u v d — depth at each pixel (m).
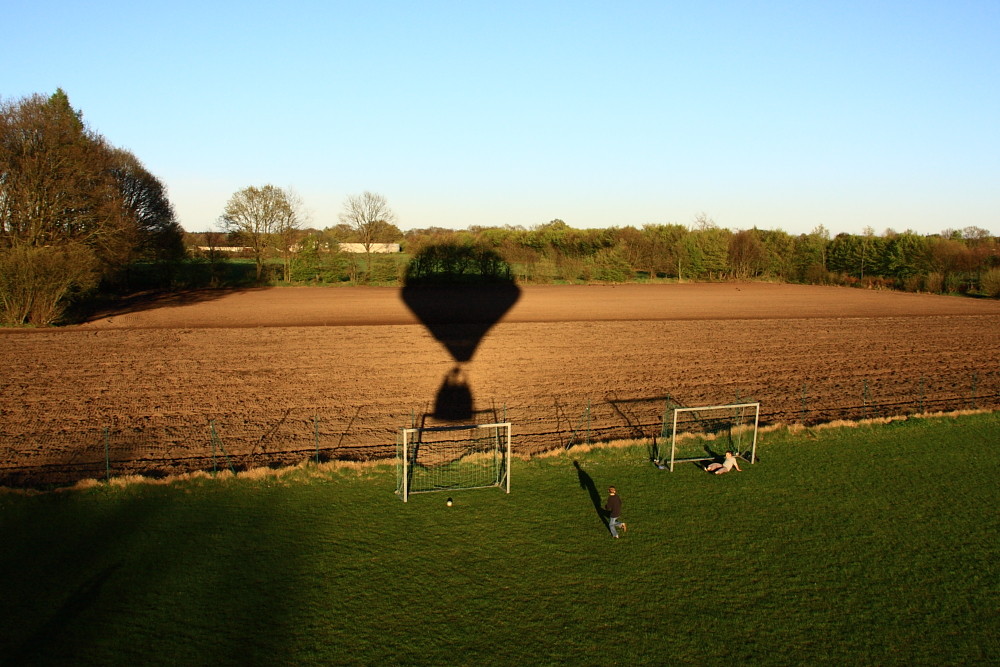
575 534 14.94
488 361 33.16
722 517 15.87
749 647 11.04
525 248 93.69
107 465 17.72
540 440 21.48
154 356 33.16
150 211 61.53
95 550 13.82
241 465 18.84
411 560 13.71
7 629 11.15
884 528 15.35
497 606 12.12
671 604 12.25
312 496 16.67
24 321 42.03
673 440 18.83
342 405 24.98
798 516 15.95
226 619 11.57
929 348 38.00
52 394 25.89
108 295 59.19
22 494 16.27
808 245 86.31
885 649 11.05
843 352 36.56
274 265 76.25
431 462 19.25
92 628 11.23
